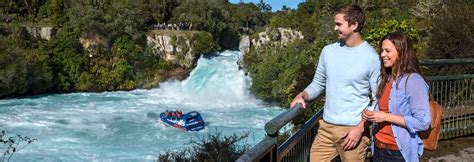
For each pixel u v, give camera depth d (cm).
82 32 5400
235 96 4450
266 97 4172
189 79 5128
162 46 5825
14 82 4456
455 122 793
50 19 5969
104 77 5250
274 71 4131
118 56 5453
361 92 377
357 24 368
